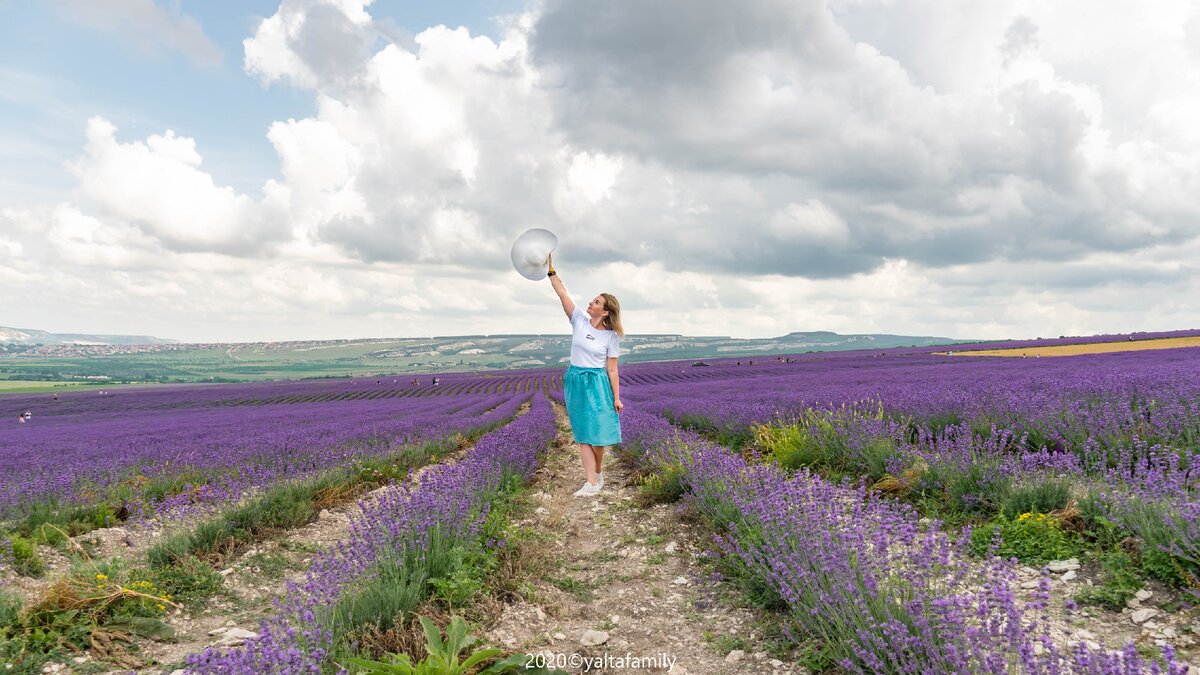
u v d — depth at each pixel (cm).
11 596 372
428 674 264
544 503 690
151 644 346
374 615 335
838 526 374
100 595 371
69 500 687
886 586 300
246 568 485
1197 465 409
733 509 489
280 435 1350
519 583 415
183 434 1703
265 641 258
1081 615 306
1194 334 6588
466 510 505
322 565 377
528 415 1769
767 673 286
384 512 461
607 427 665
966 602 266
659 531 545
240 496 674
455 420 1786
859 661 262
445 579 395
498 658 303
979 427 705
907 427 791
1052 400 727
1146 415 692
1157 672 198
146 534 598
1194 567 312
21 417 4047
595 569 463
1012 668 224
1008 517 448
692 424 1325
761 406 1167
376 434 1309
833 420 809
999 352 5984
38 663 312
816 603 298
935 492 530
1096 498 412
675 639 333
